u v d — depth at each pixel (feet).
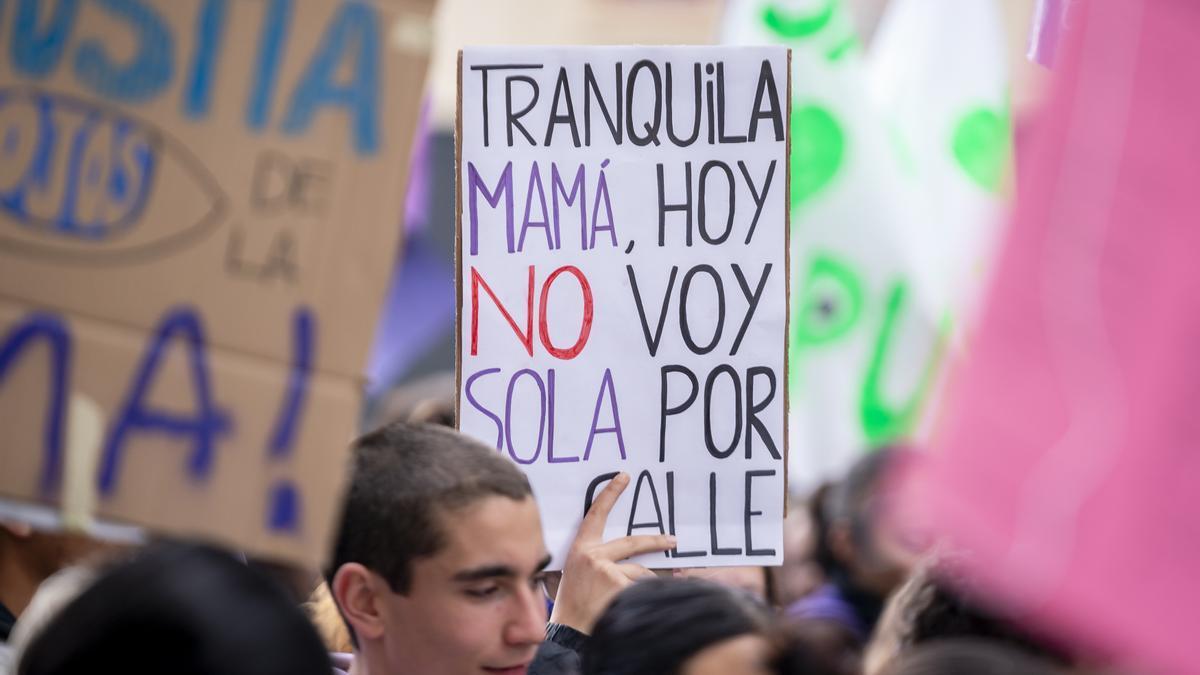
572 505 39.42
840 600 53.52
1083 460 16.61
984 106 60.18
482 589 31.55
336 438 25.07
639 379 39.83
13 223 24.66
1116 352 16.83
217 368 24.90
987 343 17.25
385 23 25.62
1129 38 17.42
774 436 39.93
